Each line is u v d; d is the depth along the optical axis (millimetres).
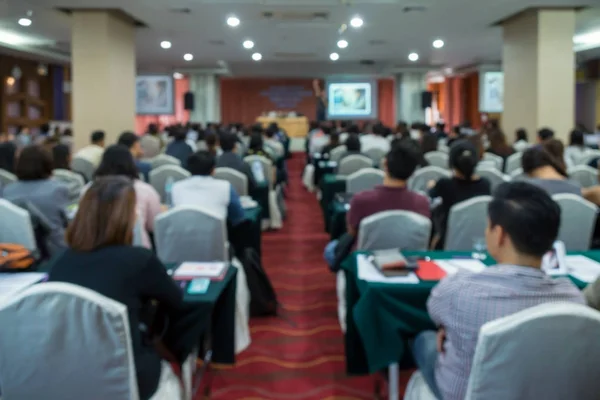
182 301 2111
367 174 5379
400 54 16469
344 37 13148
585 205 3410
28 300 1638
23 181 3674
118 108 10203
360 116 20312
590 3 9289
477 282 1689
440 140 10641
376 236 3031
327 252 3688
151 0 8992
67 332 1665
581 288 2301
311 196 9969
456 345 1717
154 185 5793
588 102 18484
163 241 3199
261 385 3000
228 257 3539
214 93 21125
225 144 5914
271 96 25812
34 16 10352
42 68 17297
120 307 1688
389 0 9094
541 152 3736
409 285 2330
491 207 1729
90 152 7277
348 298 2768
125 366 1722
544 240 1639
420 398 2121
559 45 9727
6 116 16062
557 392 1497
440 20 10867
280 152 10555
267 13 10117
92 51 9688
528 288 1633
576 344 1463
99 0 9000
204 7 9516
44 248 3613
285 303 4320
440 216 3625
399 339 2305
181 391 2242
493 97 19000
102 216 1946
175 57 17031
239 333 3371
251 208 4793
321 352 3418
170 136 12133
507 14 10273
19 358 1679
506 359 1479
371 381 3041
